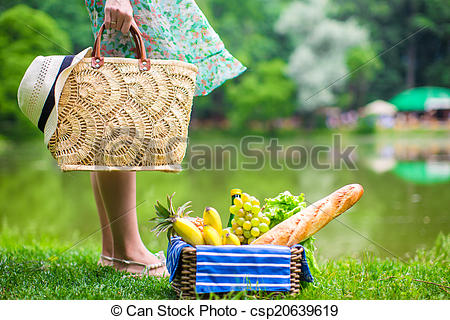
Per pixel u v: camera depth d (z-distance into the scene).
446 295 1.92
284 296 1.78
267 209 2.04
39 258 2.50
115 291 1.87
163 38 2.15
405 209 5.24
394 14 31.81
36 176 9.34
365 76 26.77
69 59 1.84
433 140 21.09
